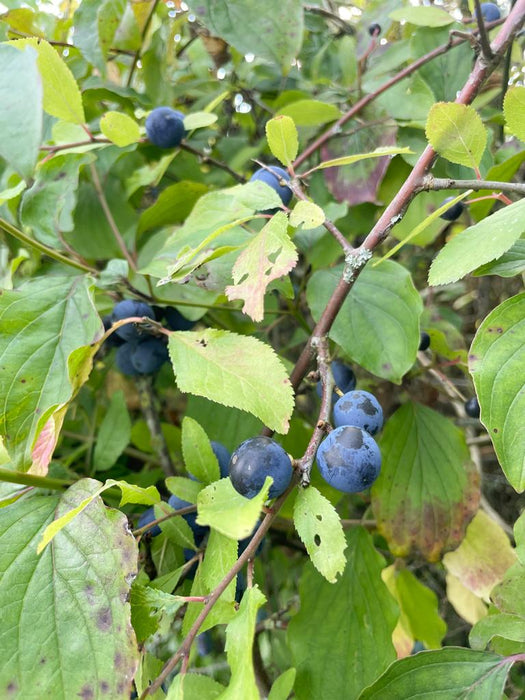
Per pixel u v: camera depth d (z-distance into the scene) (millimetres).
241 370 103
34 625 94
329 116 167
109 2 168
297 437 159
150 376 188
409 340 134
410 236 105
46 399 116
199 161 200
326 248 165
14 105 72
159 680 86
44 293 127
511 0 158
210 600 89
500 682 110
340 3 212
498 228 96
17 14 184
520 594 127
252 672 77
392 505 156
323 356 106
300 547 197
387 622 139
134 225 187
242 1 155
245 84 205
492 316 99
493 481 241
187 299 158
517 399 93
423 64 161
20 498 115
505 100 100
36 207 152
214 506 95
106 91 177
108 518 102
